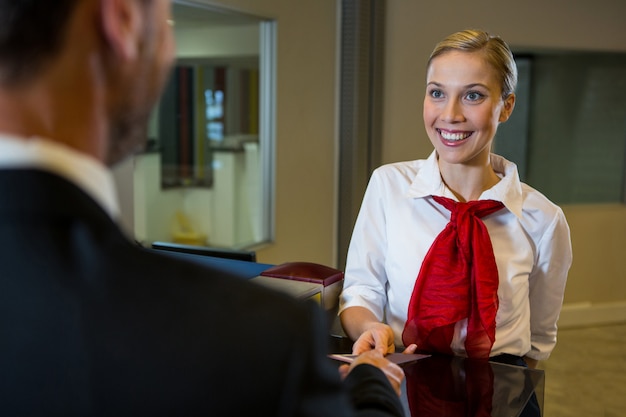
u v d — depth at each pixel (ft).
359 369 2.33
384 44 14.34
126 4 1.43
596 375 12.53
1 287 1.32
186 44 14.79
